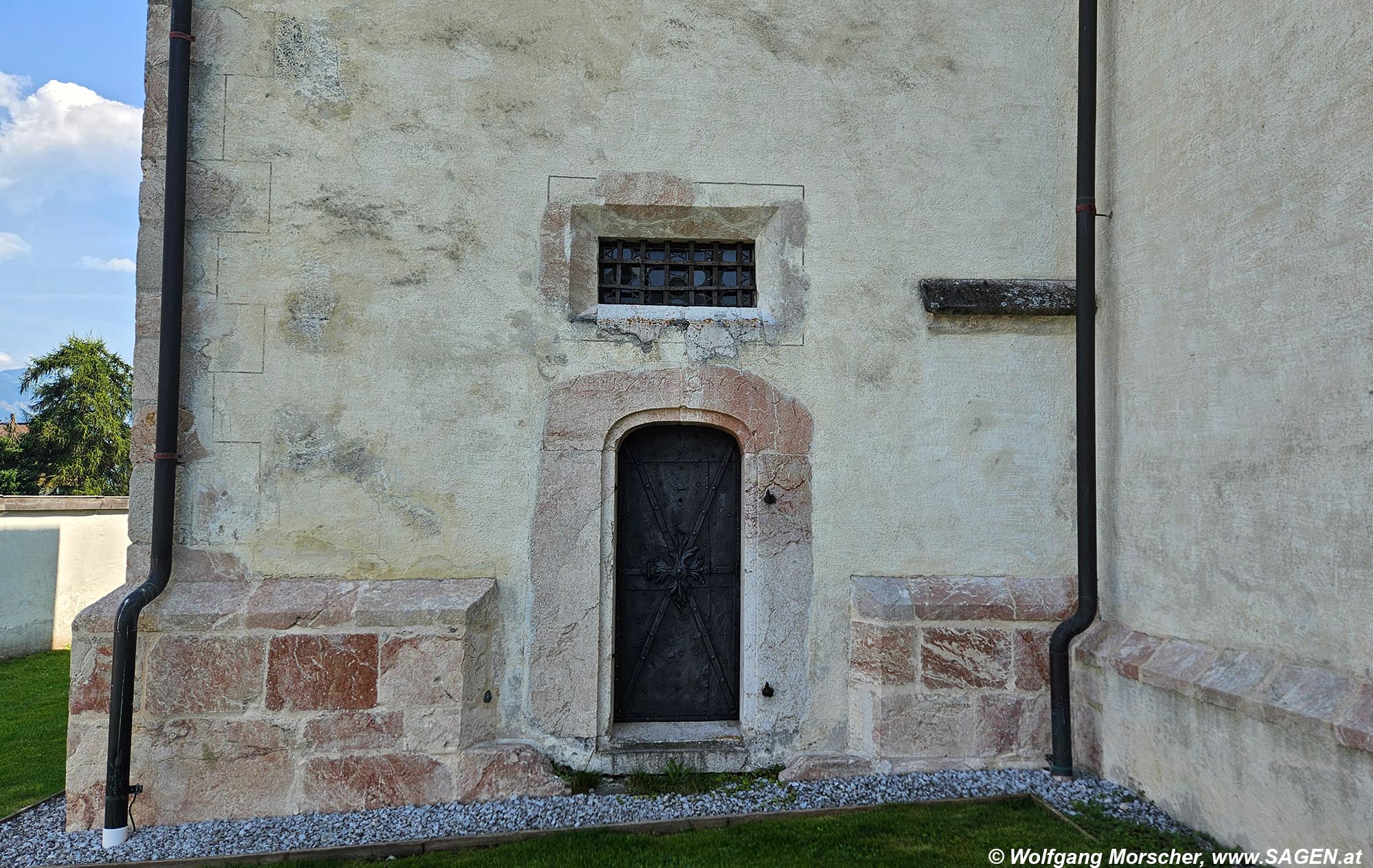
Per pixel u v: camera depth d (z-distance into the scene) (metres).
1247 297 3.15
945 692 3.99
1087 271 4.06
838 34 4.27
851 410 4.14
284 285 3.88
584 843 3.34
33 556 9.20
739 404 4.08
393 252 3.96
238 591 3.76
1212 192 3.36
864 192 4.23
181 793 3.62
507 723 3.91
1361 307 2.66
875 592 4.04
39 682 7.49
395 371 3.92
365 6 4.02
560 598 3.95
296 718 3.69
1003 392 4.20
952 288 4.16
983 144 4.30
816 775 3.92
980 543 4.15
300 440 3.85
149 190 3.80
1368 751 2.49
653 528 4.23
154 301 3.79
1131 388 3.86
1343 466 2.72
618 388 4.04
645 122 4.15
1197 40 3.45
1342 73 2.75
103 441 26.91
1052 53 4.37
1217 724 3.15
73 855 3.35
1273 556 3.00
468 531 3.93
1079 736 3.99
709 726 4.17
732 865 3.13
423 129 4.02
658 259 4.36
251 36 3.94
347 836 3.47
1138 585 3.77
